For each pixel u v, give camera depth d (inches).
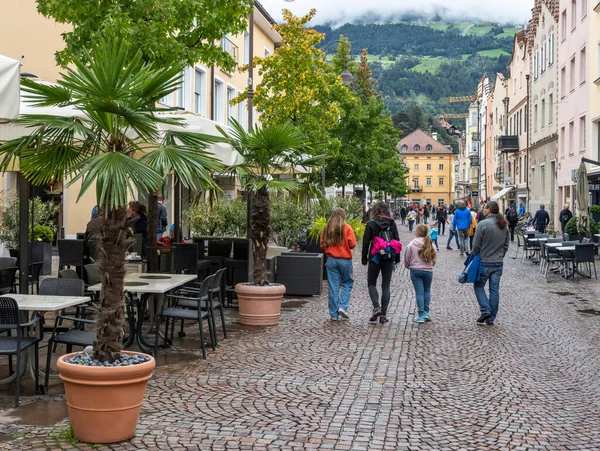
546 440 240.1
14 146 238.5
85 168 215.3
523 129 2276.1
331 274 489.1
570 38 1544.0
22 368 308.7
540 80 1942.7
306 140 506.9
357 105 1518.2
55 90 231.3
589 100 1370.6
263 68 1016.9
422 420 259.8
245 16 504.7
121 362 228.4
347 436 238.7
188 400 278.4
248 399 281.9
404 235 1980.8
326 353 375.6
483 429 250.7
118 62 214.7
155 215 450.0
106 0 450.0
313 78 1026.1
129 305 367.2
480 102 3858.3
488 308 477.4
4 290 387.5
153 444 224.2
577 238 1013.8
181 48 467.2
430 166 6181.1
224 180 783.1
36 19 921.5
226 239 612.4
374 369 340.2
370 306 561.3
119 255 228.1
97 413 220.8
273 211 789.2
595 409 279.7
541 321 498.3
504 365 355.6
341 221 485.4
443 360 363.9
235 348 385.4
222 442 228.5
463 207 1136.2
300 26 1014.4
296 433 240.4
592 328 471.8
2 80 234.2
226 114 1418.6
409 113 6889.8
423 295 485.1
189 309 402.3
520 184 2336.4
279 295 467.2
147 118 226.5
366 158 1547.7
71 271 341.1
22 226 369.4
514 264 992.2
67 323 438.9
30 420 245.8
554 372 343.0
